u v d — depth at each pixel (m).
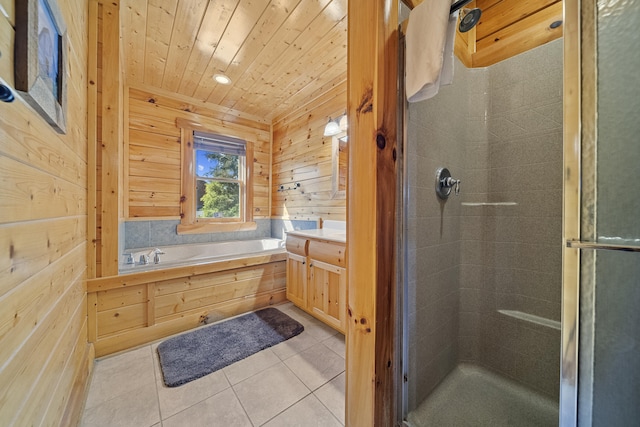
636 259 0.51
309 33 1.88
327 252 1.98
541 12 1.41
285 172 3.42
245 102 3.11
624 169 0.52
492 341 1.42
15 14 0.57
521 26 1.46
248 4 1.60
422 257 1.17
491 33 1.56
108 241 1.64
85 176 1.48
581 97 0.56
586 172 0.56
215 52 2.12
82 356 1.38
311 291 2.17
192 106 3.02
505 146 1.41
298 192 3.20
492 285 1.43
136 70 2.40
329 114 2.74
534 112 1.32
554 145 1.27
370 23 0.91
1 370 0.55
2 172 0.55
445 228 1.36
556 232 1.26
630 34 0.51
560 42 1.25
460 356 1.47
